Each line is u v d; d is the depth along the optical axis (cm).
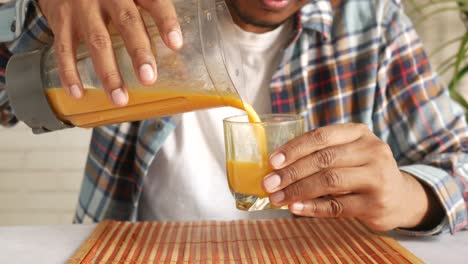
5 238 67
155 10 52
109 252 60
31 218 173
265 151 57
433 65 169
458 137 88
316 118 96
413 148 92
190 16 54
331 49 97
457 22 167
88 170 100
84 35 54
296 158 57
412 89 95
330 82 96
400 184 63
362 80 96
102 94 59
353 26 97
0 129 169
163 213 93
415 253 61
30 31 78
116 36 57
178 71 56
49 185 171
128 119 62
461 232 70
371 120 96
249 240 64
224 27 60
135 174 93
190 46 55
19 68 62
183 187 93
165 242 64
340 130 60
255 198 58
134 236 66
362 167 60
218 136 94
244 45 93
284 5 81
